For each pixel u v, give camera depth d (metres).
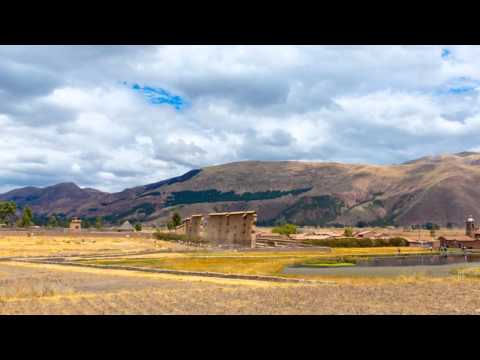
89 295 34.88
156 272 55.91
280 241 157.12
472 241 188.88
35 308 29.34
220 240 146.12
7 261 73.56
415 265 88.44
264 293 35.62
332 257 104.31
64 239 123.88
